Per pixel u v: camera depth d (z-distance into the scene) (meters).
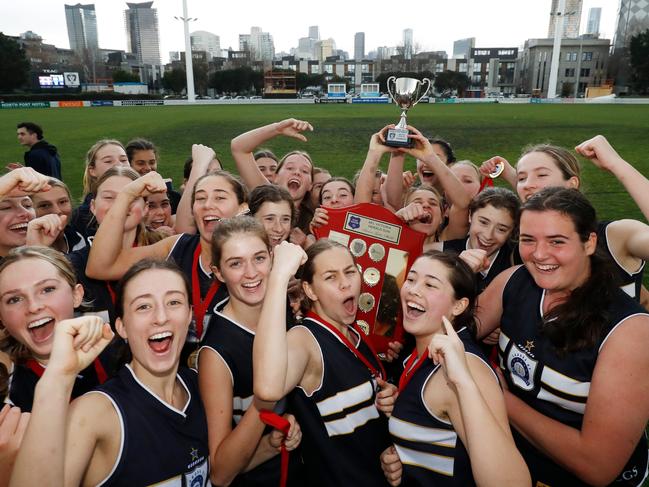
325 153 16.56
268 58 127.12
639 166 13.60
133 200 2.42
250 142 3.72
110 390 1.58
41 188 2.19
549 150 2.58
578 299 1.69
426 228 3.26
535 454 1.98
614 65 77.19
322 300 2.06
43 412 1.28
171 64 116.38
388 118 31.00
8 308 1.83
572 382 1.72
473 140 19.55
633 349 1.57
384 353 2.74
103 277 2.39
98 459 1.52
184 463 1.64
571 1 114.75
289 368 1.75
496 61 100.94
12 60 55.91
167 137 20.53
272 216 2.94
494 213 2.71
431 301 1.89
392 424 1.79
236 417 2.05
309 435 1.93
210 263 2.37
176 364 1.74
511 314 2.00
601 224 2.04
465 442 1.54
